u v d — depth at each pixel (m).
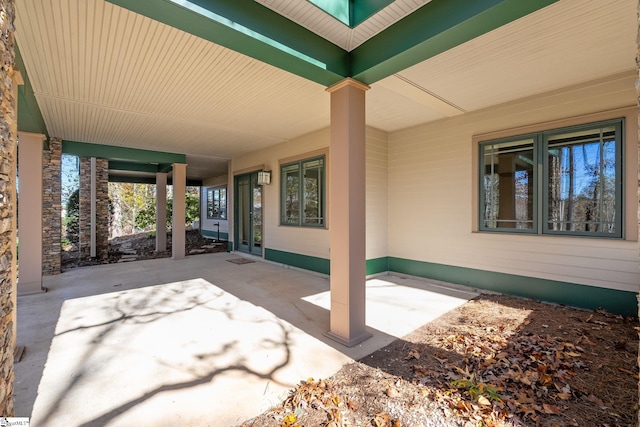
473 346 2.77
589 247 3.60
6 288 1.54
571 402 1.96
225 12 2.12
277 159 7.02
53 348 2.82
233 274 6.07
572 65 3.20
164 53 2.94
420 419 1.86
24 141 4.72
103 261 7.82
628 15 2.36
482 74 3.39
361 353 2.73
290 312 3.83
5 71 1.54
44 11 2.29
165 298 4.43
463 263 4.77
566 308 3.69
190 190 17.89
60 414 1.93
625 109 3.33
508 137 4.25
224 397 2.10
